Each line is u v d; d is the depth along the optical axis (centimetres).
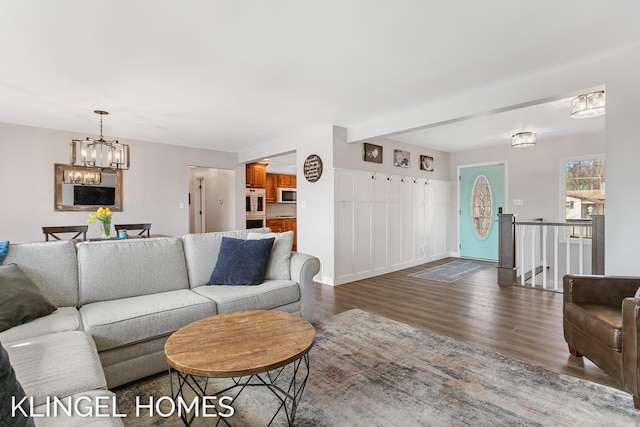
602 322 191
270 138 532
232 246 279
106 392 119
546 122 446
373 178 514
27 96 330
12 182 436
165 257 258
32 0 179
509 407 169
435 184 652
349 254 474
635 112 236
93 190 497
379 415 163
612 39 225
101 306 207
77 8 187
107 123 437
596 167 516
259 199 771
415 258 598
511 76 287
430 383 193
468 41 228
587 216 527
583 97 304
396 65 265
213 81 296
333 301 369
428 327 285
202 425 158
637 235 236
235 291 247
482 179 648
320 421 160
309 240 489
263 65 264
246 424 159
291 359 134
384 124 420
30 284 192
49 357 137
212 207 757
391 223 546
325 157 463
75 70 270
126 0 180
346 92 325
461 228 684
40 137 455
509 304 354
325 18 200
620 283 223
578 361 219
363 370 208
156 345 200
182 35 218
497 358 224
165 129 472
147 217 546
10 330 166
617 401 173
